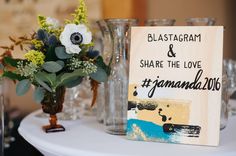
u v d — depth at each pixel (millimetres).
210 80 807
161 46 854
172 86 834
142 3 2250
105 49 992
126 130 894
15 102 1969
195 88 816
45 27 934
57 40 899
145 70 859
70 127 1007
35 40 913
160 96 840
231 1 2254
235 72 1208
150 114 842
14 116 1839
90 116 1189
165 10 2266
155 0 2266
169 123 825
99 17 2234
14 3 2244
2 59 917
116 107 937
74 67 897
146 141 837
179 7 2262
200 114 804
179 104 823
